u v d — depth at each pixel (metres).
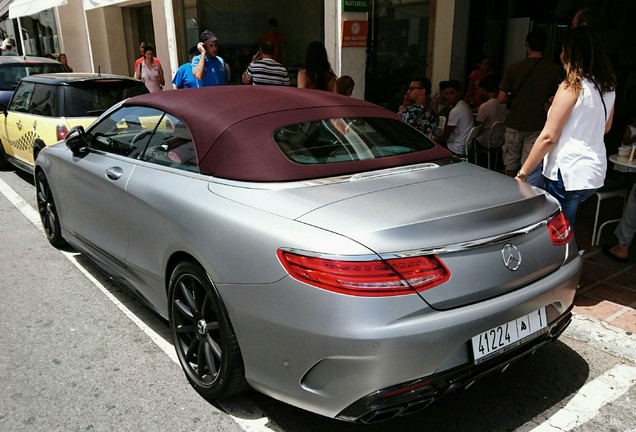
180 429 2.67
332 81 5.91
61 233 4.94
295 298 2.21
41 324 3.74
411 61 9.68
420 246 2.17
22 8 14.68
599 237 4.93
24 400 2.90
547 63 5.05
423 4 9.36
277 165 2.73
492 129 6.50
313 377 2.24
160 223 3.00
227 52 11.14
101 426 2.69
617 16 8.48
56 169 4.50
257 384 2.48
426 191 2.58
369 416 2.15
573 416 2.73
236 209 2.58
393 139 3.23
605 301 3.83
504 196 2.59
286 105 3.18
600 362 3.18
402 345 2.07
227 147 2.87
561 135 3.57
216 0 10.87
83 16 15.20
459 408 2.81
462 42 9.01
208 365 2.79
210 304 2.72
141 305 4.02
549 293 2.50
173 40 11.07
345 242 2.16
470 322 2.20
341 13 6.98
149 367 3.21
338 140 3.03
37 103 6.87
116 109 4.02
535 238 2.52
